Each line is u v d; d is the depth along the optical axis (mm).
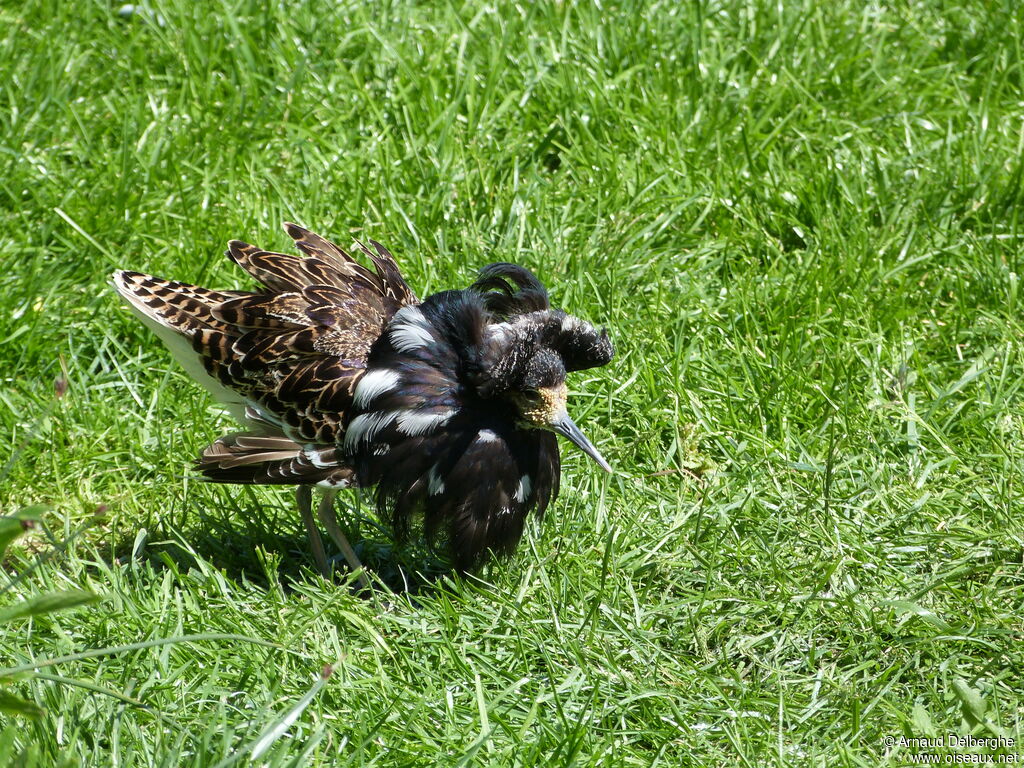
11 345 11461
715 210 12914
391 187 12984
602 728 8023
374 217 12766
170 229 12555
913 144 13812
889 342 11531
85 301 11961
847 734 7973
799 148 13664
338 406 9242
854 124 13828
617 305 11781
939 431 10562
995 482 10094
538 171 13578
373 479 9133
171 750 7215
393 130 13867
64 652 8320
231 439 9266
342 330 9500
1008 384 11156
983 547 9492
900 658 8617
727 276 12406
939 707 8180
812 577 9297
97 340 11711
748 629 8977
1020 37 15070
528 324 9117
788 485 10211
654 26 14969
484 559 9328
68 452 10625
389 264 10508
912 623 8781
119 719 7465
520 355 8820
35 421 10789
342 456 9266
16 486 10383
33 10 15484
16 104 13852
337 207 12836
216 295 9930
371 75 14586
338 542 9656
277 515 10242
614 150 13328
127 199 12664
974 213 12930
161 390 11164
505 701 8258
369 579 9453
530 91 14148
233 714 7922
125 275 9906
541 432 9328
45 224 12375
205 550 9891
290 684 8219
